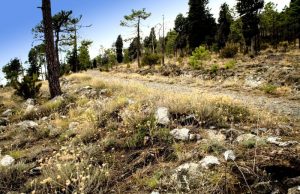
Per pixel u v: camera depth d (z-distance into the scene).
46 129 7.46
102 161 5.11
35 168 5.07
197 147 5.02
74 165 4.66
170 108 6.95
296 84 17.28
